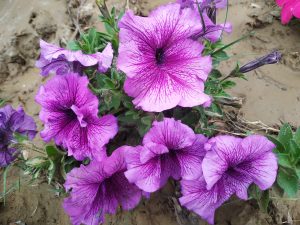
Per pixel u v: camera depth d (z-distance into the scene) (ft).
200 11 0.62
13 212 0.79
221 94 0.70
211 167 0.55
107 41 0.77
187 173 0.58
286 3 0.85
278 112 0.83
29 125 0.68
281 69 0.89
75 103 0.58
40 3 1.03
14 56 0.96
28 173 0.69
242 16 0.97
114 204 0.63
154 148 0.55
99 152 0.57
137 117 0.65
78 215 0.60
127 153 0.56
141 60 0.58
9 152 0.67
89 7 1.00
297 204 0.73
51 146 0.65
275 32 0.95
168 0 1.02
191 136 0.56
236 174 0.60
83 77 0.57
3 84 0.94
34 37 0.98
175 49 0.60
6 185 0.80
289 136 0.67
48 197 0.78
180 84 0.58
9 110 0.68
